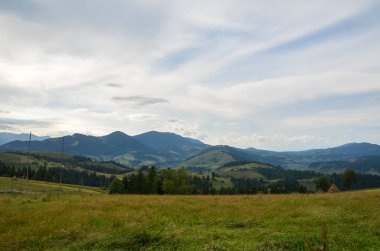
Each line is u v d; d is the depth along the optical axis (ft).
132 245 53.21
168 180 341.82
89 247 52.31
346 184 471.62
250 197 125.80
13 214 78.48
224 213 79.92
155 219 72.23
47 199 119.96
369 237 54.29
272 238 54.39
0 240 55.31
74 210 84.58
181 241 53.72
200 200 112.37
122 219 71.15
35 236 57.47
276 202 100.78
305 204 92.53
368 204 85.76
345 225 62.90
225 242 51.83
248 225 66.95
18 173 648.38
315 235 54.95
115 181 363.15
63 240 55.67
